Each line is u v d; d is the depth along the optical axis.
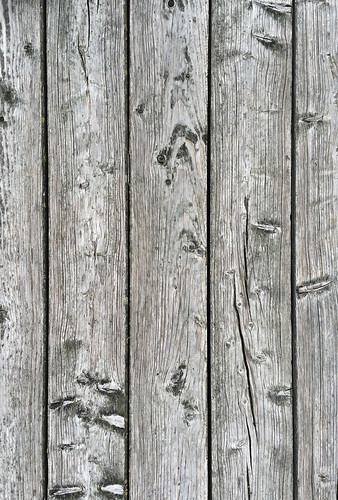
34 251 1.86
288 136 1.88
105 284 1.86
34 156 1.86
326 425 1.88
